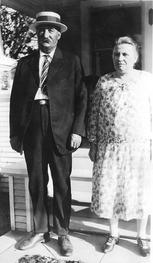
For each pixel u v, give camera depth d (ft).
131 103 6.44
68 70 7.00
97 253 7.16
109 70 10.81
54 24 6.75
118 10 9.94
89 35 10.80
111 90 6.57
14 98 7.33
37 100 7.01
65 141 7.08
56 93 6.91
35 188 7.41
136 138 6.59
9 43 10.46
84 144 9.39
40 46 6.98
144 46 8.43
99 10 10.36
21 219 8.36
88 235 8.07
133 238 7.70
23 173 8.03
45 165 7.31
